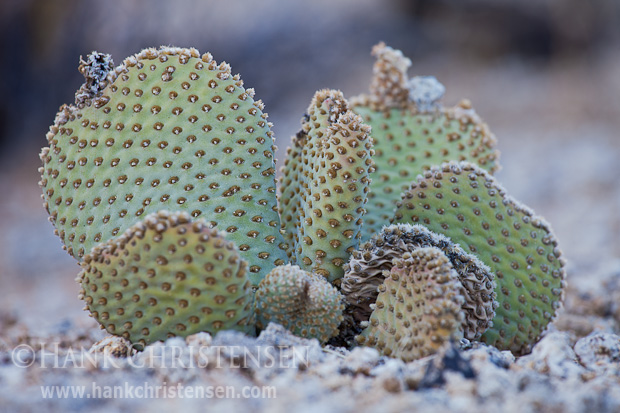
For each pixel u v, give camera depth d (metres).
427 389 0.83
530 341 0.96
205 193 0.92
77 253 0.93
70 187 0.93
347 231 0.91
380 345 0.89
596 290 1.23
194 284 0.87
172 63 0.93
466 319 0.90
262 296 0.89
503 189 0.97
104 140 0.92
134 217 0.92
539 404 0.82
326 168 0.90
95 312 0.89
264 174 0.94
